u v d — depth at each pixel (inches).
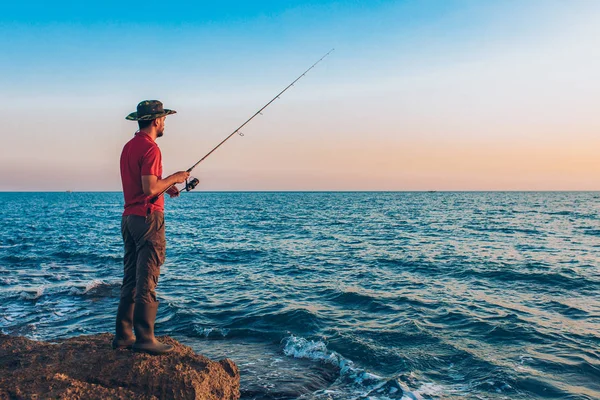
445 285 462.6
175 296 415.2
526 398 209.3
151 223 160.4
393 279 495.5
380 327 316.5
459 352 266.5
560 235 1000.9
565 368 241.4
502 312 352.8
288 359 256.1
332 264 603.2
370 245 821.2
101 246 815.7
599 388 218.7
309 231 1130.0
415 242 867.4
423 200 4468.5
